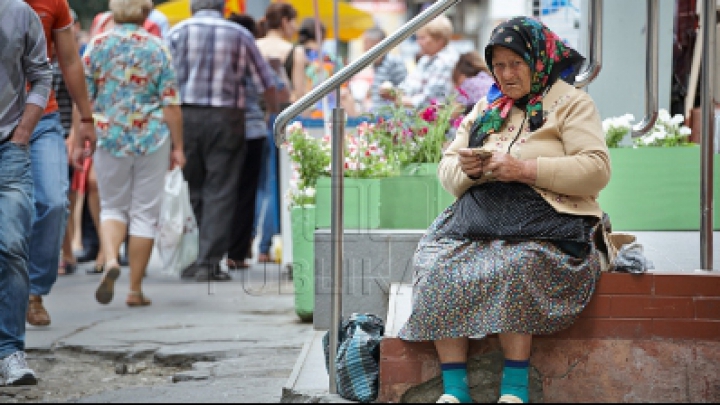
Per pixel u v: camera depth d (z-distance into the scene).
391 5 64.44
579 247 12.90
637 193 19.64
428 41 28.16
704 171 13.56
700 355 12.98
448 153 13.89
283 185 28.20
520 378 12.58
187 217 27.58
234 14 29.97
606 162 12.98
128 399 14.22
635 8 21.25
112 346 18.47
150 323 20.94
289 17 30.45
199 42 27.28
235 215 29.41
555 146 13.20
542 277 12.56
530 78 13.31
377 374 13.22
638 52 21.30
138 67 23.56
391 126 19.91
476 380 12.90
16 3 16.16
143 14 24.00
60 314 22.41
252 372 16.06
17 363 16.05
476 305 12.54
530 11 23.47
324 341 14.28
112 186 23.59
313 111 30.11
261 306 23.12
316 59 32.59
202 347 18.14
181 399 14.16
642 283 12.98
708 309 12.96
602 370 12.99
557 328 12.66
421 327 12.63
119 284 27.86
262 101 29.14
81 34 34.66
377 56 13.21
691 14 22.30
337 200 13.36
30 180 16.19
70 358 18.25
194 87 27.33
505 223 12.87
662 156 19.56
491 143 13.49
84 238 33.22
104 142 23.42
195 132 27.38
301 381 14.16
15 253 15.87
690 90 22.27
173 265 27.61
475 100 24.72
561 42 13.41
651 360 12.99
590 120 13.18
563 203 12.98
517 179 12.87
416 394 12.98
